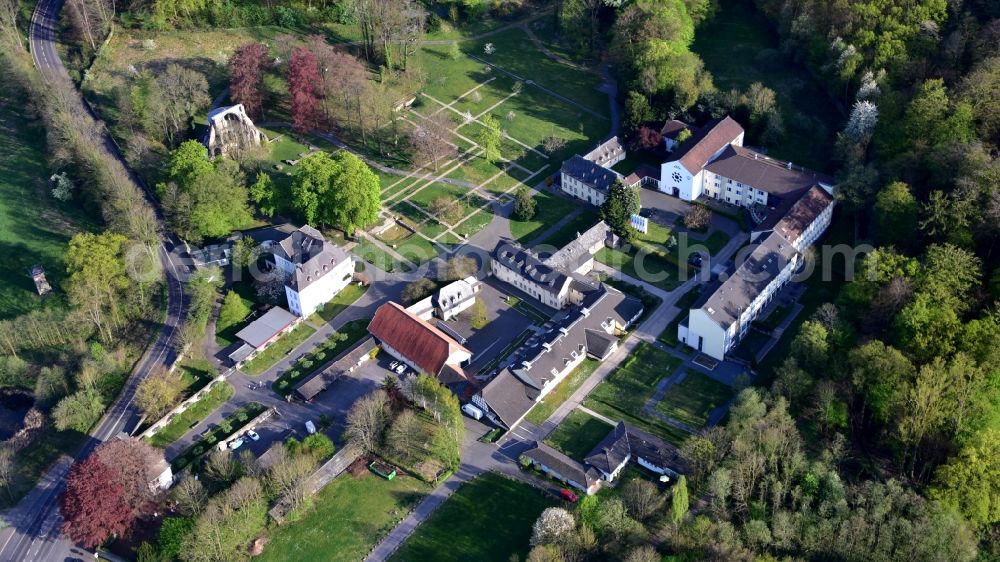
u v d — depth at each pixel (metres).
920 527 159.62
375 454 193.38
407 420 191.00
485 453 193.00
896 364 181.75
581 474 182.75
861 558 160.75
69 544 180.12
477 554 173.88
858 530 162.12
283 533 179.75
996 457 167.88
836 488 168.25
